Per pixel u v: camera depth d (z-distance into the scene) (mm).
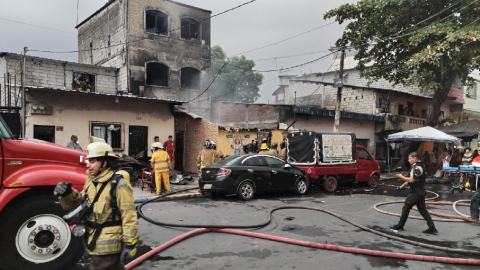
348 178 12914
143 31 20547
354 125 22000
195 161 16438
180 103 15117
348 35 20641
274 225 7023
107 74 20547
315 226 7000
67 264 4340
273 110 18812
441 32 16219
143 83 20406
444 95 20953
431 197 11742
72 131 12750
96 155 2836
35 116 11961
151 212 8062
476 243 6020
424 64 20562
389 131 23109
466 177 13281
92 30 24000
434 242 6055
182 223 6992
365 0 19141
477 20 16250
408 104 26281
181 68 22000
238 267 4625
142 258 4770
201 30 22781
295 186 11273
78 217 2822
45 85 18484
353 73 30922
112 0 21203
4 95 14562
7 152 4227
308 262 4848
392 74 22953
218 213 8078
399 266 4758
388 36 19797
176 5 21812
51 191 4434
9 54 17406
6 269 4031
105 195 2814
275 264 4754
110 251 2777
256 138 16688
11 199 4113
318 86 28109
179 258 4945
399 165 22078
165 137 15219
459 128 21516
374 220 7703
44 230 4250
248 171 10086
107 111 13648
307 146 11992
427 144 26562
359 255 5184
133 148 14398
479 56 16969
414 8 18797
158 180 10336
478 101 34500
